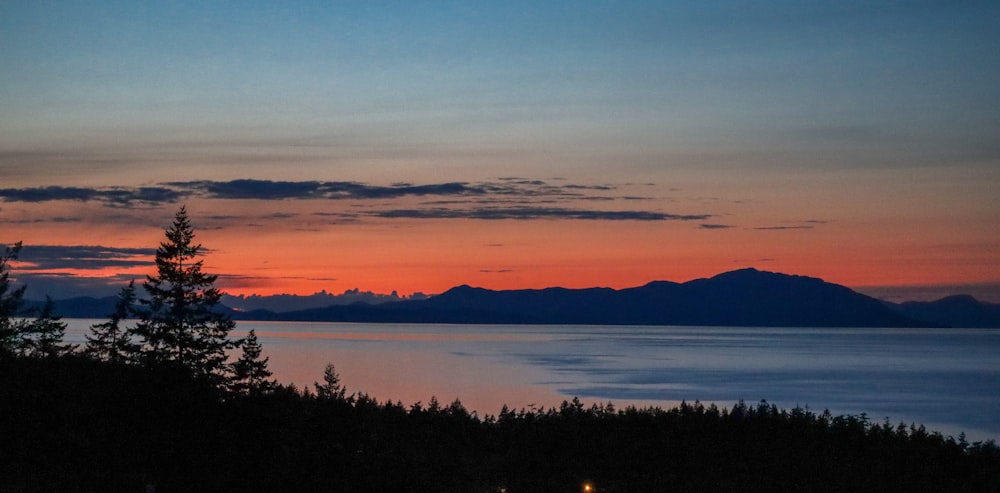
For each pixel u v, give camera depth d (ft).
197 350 113.39
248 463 59.72
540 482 68.03
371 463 63.10
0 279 110.22
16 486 54.65
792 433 82.23
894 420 192.03
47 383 71.31
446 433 85.05
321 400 69.00
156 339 111.86
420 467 66.44
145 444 62.28
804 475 69.51
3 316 108.17
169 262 115.24
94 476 57.82
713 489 65.26
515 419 93.40
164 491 56.24
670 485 66.23
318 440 63.52
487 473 70.74
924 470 70.44
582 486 66.39
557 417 89.86
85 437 62.95
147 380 69.41
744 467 71.26
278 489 57.88
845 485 66.49
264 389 83.46
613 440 78.89
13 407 65.41
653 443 78.69
